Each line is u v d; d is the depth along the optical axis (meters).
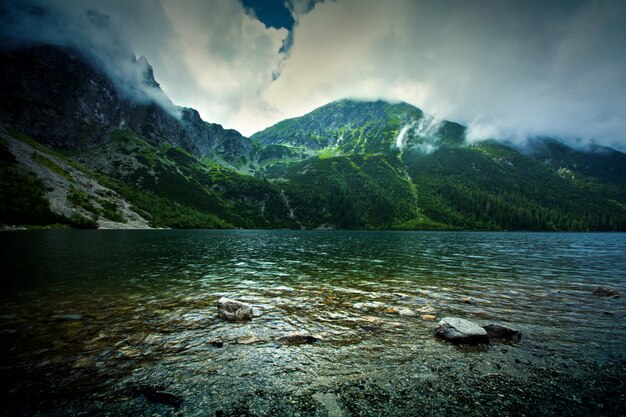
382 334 12.78
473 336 11.93
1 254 37.66
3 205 104.88
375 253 48.81
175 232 120.38
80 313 15.01
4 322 13.45
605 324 14.25
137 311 15.55
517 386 8.73
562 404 7.83
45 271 26.91
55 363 9.61
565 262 37.97
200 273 27.75
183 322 13.94
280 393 8.23
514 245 70.00
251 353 10.70
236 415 7.22
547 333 13.05
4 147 140.00
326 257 42.72
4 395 7.75
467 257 43.47
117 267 29.97
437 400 7.96
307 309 16.47
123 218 148.00
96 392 8.02
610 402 7.93
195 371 9.34
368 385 8.71
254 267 32.19
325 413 7.34
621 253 50.22
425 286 22.75
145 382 8.60
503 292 20.78
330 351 11.01
